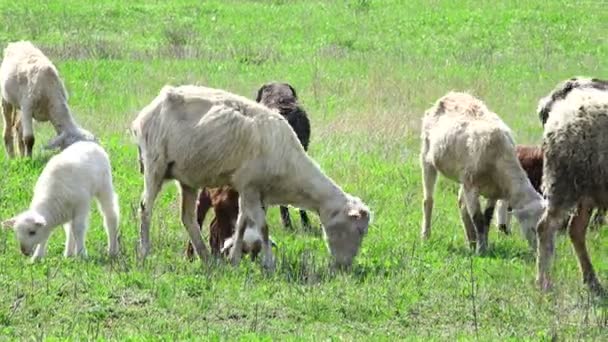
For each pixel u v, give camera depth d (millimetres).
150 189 27000
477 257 28219
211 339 21000
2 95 37500
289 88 33219
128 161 36312
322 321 22906
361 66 57375
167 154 26672
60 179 26844
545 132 25266
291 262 26797
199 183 26797
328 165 37031
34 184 32875
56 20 70250
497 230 32094
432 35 68812
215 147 26062
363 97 48969
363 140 40750
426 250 29031
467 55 61500
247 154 26188
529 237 27719
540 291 25062
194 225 27438
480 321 23297
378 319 23172
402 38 67750
